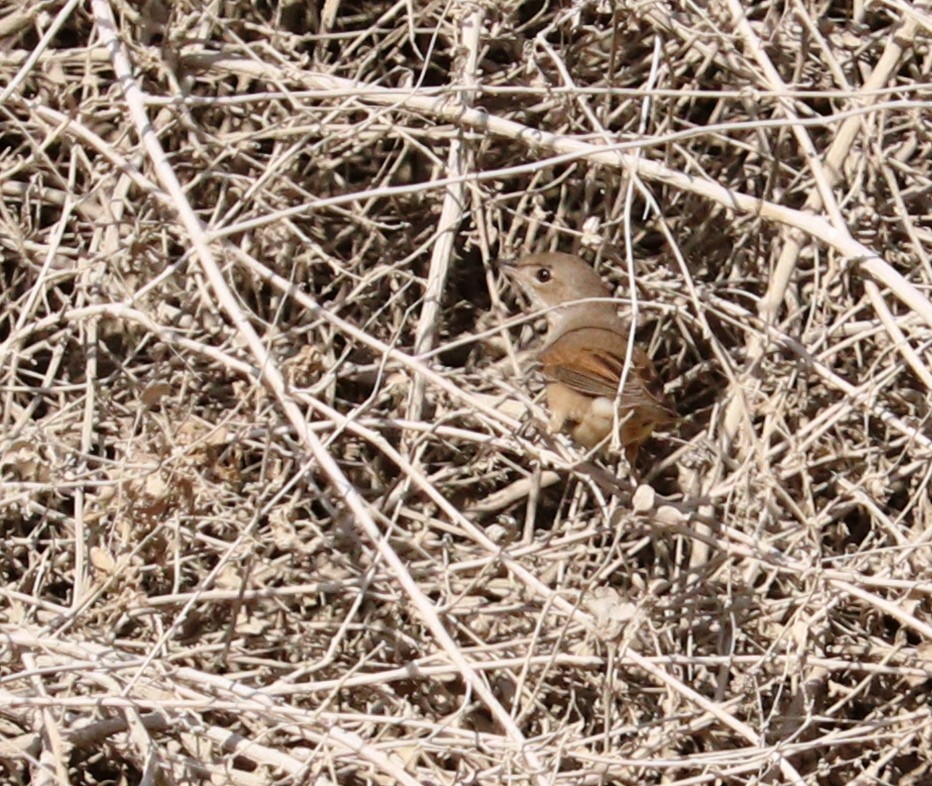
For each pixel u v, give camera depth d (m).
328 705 9.45
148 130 9.77
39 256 12.17
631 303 9.68
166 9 12.51
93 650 9.73
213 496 10.63
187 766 9.59
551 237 12.97
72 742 9.81
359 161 12.98
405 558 11.59
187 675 9.42
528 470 12.39
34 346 11.36
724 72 12.74
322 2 13.45
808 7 12.07
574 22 11.90
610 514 10.48
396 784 9.55
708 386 12.62
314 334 12.25
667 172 10.48
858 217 11.72
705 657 10.35
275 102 12.05
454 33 11.98
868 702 11.43
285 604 11.19
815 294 11.59
